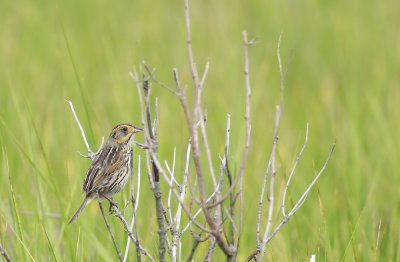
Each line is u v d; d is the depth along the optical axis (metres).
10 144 13.31
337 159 14.57
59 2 24.92
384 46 21.92
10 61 20.48
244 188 12.43
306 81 20.45
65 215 9.75
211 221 7.35
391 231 11.98
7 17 24.52
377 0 25.09
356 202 12.73
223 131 14.97
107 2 25.75
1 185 12.55
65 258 10.34
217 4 25.84
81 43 21.45
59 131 15.65
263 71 18.28
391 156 14.66
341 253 11.59
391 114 16.88
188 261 7.84
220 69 19.89
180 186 8.64
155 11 25.56
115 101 16.88
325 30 23.56
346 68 20.50
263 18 23.25
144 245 11.12
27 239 10.84
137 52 20.17
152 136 7.50
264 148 15.31
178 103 16.70
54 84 18.52
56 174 13.73
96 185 9.82
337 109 17.67
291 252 11.23
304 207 12.28
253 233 12.23
